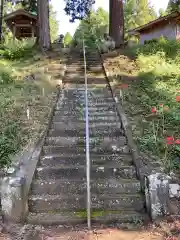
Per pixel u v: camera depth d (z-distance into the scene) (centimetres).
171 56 1066
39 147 485
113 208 380
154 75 863
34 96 721
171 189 369
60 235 319
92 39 1797
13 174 411
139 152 471
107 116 614
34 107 656
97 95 742
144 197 385
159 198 343
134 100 694
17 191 341
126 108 649
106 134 549
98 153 490
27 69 967
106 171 437
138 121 581
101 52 1292
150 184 346
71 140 521
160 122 569
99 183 408
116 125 577
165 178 348
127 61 1069
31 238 313
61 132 555
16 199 341
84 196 388
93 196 388
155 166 434
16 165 436
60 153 489
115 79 858
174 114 544
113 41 1352
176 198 366
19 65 1034
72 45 1755
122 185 405
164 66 920
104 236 314
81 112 635
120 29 1460
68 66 1047
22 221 344
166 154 451
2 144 475
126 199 384
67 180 415
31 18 2195
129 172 435
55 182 411
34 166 434
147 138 507
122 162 462
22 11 2144
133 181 412
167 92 709
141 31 2247
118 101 683
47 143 521
